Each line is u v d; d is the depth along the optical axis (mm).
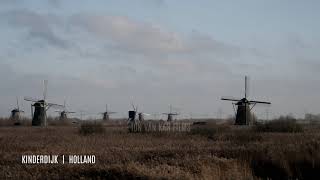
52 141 100188
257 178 65750
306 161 71875
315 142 84750
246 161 70312
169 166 60406
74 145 89562
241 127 170375
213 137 116562
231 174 62438
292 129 145500
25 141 99750
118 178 54250
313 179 68188
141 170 55812
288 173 68500
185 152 76562
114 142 99312
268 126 148000
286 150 76438
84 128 138500
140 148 84312
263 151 75688
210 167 62062
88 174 56031
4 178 53531
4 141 97875
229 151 77250
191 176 56125
